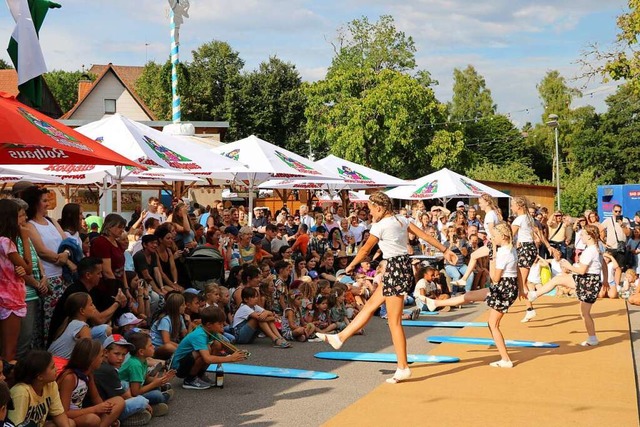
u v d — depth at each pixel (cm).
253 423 654
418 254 1714
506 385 808
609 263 1688
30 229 764
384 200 827
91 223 1248
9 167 1298
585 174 5606
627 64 1997
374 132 4831
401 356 821
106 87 4691
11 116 717
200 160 1184
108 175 1477
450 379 838
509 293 909
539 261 1723
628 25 1981
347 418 670
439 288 1523
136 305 933
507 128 8056
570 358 966
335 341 862
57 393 562
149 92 5881
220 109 5697
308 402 730
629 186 2984
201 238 1334
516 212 1303
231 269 1191
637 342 1091
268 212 1939
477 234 1722
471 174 6191
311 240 1540
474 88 8269
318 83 5106
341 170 1970
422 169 5347
